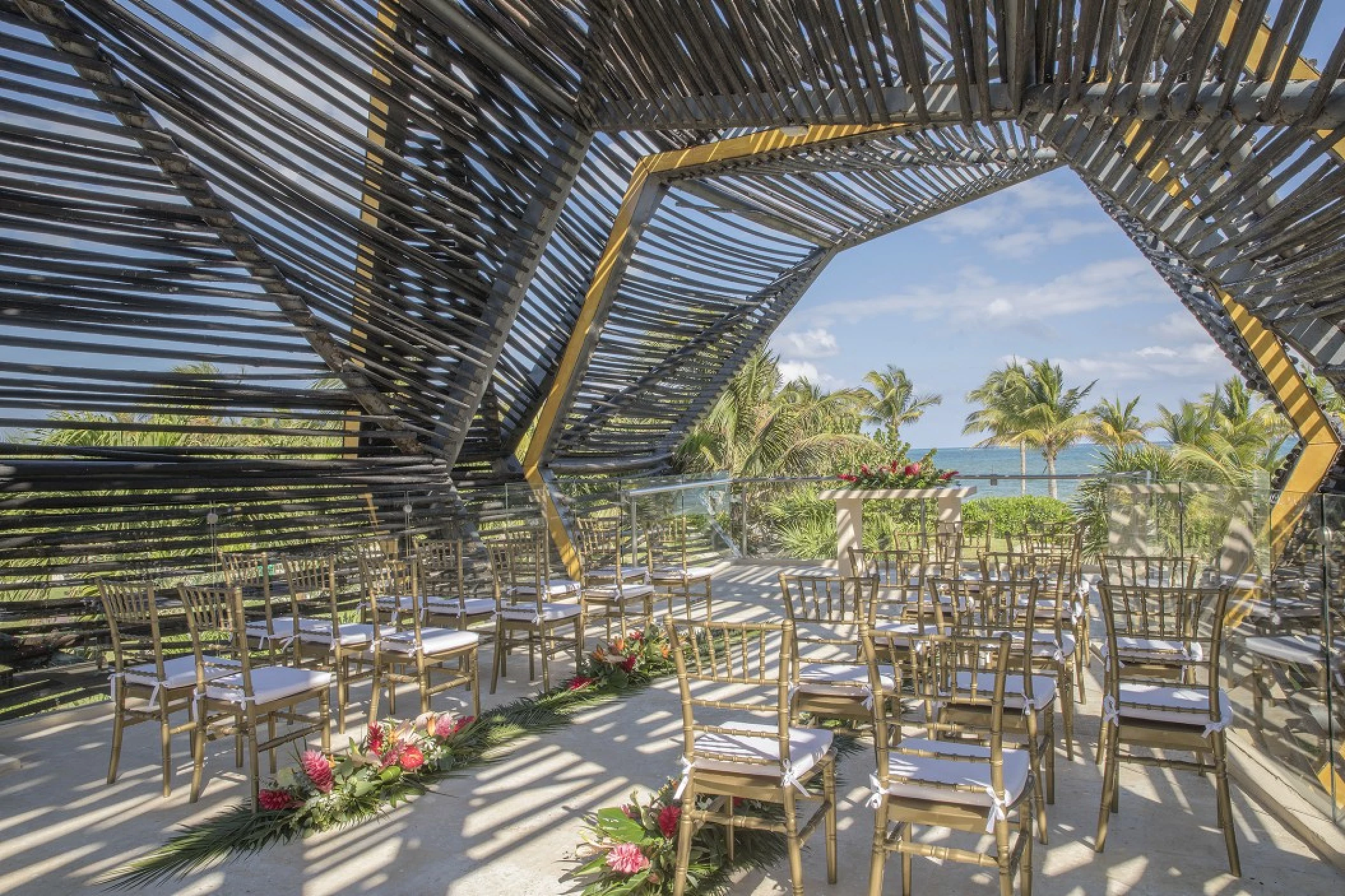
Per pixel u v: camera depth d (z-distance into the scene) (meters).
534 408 9.72
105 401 6.36
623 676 5.33
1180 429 22.50
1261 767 3.63
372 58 5.91
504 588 5.91
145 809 3.79
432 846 3.28
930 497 7.91
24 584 5.93
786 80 4.83
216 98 5.74
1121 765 3.92
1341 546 2.97
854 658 4.48
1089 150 4.59
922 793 2.55
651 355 10.20
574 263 8.71
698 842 3.09
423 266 7.07
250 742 3.64
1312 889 2.79
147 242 5.96
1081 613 5.04
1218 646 2.94
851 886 2.92
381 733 3.94
